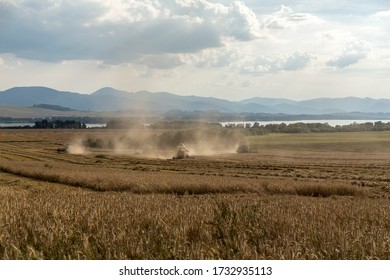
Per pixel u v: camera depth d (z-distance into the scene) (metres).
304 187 69.50
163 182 74.88
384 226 29.86
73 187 82.56
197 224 26.14
